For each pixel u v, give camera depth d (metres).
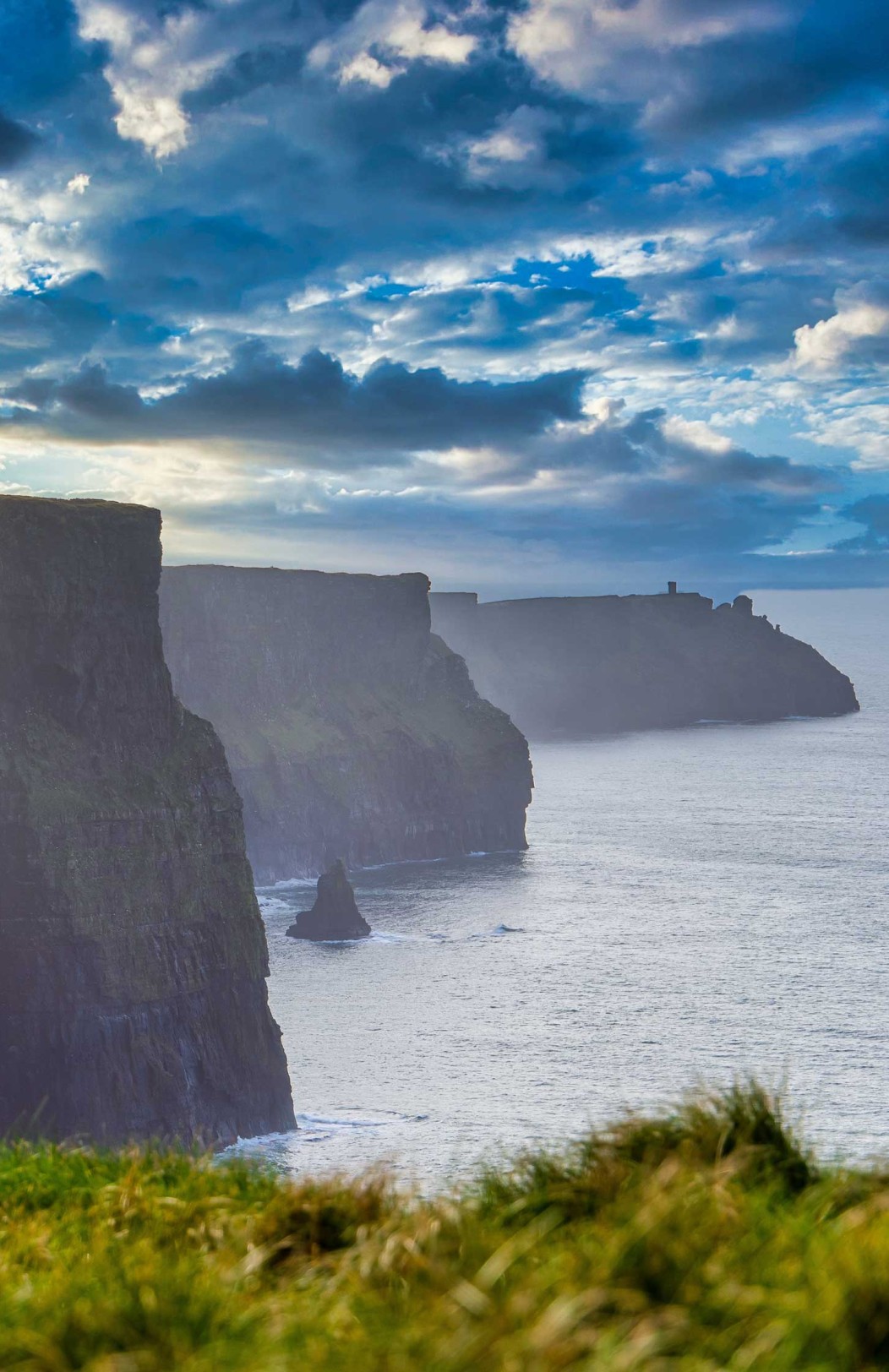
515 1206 12.20
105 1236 12.81
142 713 110.44
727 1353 8.65
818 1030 111.94
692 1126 13.66
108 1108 98.56
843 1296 8.85
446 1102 95.94
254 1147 91.38
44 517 107.25
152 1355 9.40
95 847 102.38
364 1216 12.89
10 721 104.81
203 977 105.62
